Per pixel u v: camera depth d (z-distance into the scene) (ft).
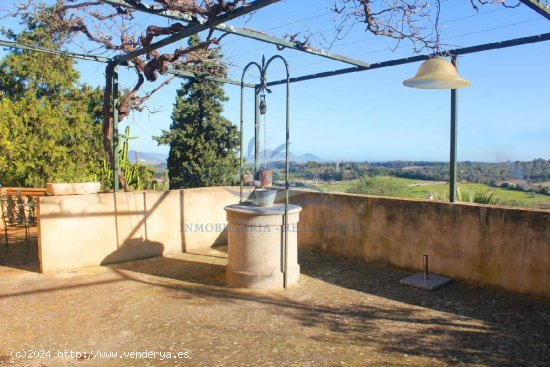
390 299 14.29
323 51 17.15
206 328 11.82
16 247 21.70
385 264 18.31
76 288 15.39
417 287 15.42
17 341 11.00
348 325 12.02
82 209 18.04
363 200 19.08
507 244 14.44
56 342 10.95
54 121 40.75
